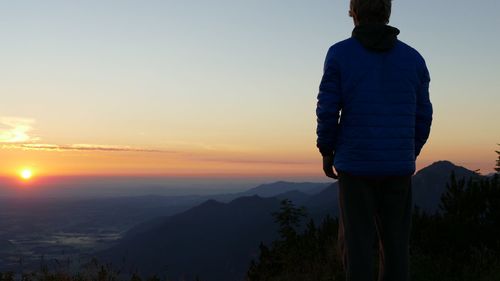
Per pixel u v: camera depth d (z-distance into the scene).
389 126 3.35
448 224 7.63
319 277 7.62
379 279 3.59
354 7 3.58
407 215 3.57
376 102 3.35
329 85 3.42
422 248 7.72
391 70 3.40
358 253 3.35
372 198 3.45
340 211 3.56
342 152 3.45
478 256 7.11
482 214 8.19
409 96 3.43
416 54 3.56
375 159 3.33
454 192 8.75
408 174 3.44
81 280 7.48
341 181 3.49
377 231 3.65
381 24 3.44
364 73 3.36
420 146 3.69
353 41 3.46
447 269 6.74
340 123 3.51
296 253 9.01
